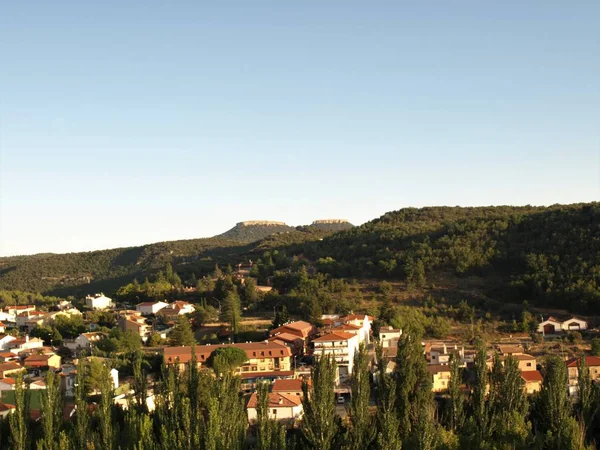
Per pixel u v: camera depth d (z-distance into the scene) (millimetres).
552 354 147875
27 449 91938
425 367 100000
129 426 92562
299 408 110438
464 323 182250
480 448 86312
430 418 86375
